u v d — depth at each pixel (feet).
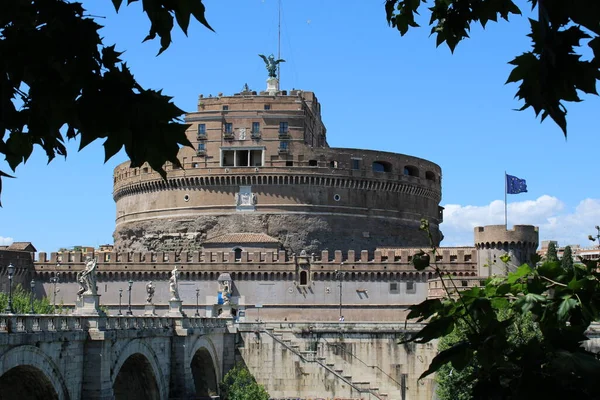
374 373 341.21
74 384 187.42
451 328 42.24
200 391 312.71
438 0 47.42
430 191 554.05
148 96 30.25
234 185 508.53
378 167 536.83
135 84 30.60
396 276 442.09
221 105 525.34
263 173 505.25
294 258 450.30
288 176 505.25
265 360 331.57
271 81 577.84
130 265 461.78
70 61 29.86
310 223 504.02
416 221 539.29
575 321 39.91
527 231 423.64
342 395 326.03
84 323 193.77
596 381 34.58
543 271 42.27
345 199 513.45
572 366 35.29
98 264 464.24
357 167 520.83
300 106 523.29
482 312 41.50
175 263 458.91
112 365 202.90
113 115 29.96
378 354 342.85
